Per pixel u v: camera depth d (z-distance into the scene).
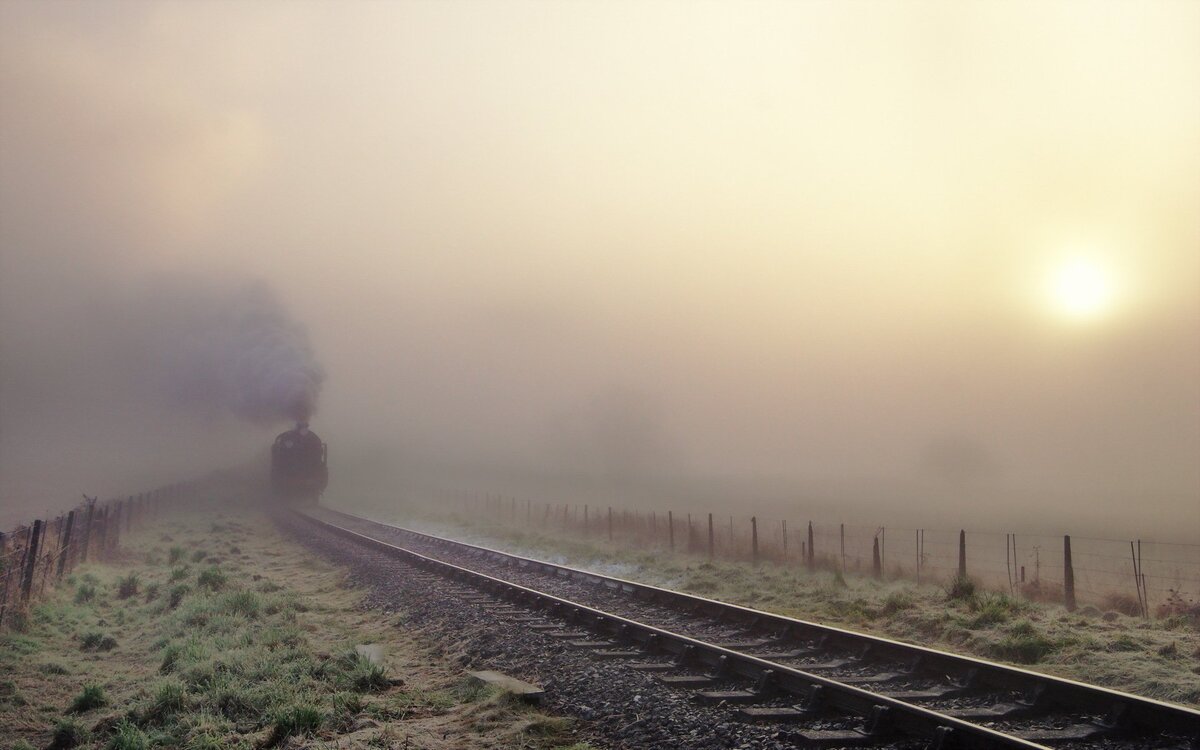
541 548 32.75
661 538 34.22
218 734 9.29
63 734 9.52
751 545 28.20
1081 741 8.01
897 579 21.67
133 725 9.42
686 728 8.39
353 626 15.87
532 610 16.08
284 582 22.33
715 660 10.89
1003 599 15.59
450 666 12.14
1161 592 20.22
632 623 13.16
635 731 8.46
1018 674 9.44
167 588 20.17
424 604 16.94
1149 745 7.79
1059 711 8.86
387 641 14.18
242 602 17.06
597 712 9.23
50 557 18.92
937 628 14.56
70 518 21.72
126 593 20.48
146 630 16.31
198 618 16.02
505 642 12.91
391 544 31.47
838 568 22.70
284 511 53.06
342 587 21.19
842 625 15.61
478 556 27.64
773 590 19.81
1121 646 12.50
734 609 14.90
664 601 17.12
